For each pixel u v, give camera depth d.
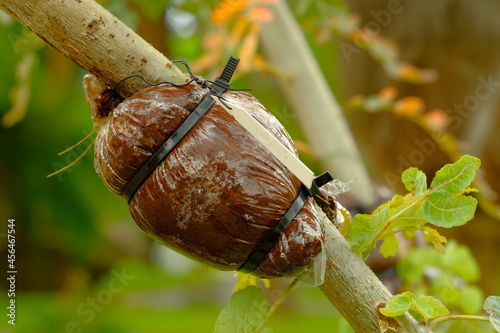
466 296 1.00
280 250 0.74
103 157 0.76
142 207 0.75
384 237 0.80
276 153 0.75
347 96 1.78
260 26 1.26
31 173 2.21
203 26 1.67
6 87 2.01
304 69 1.23
